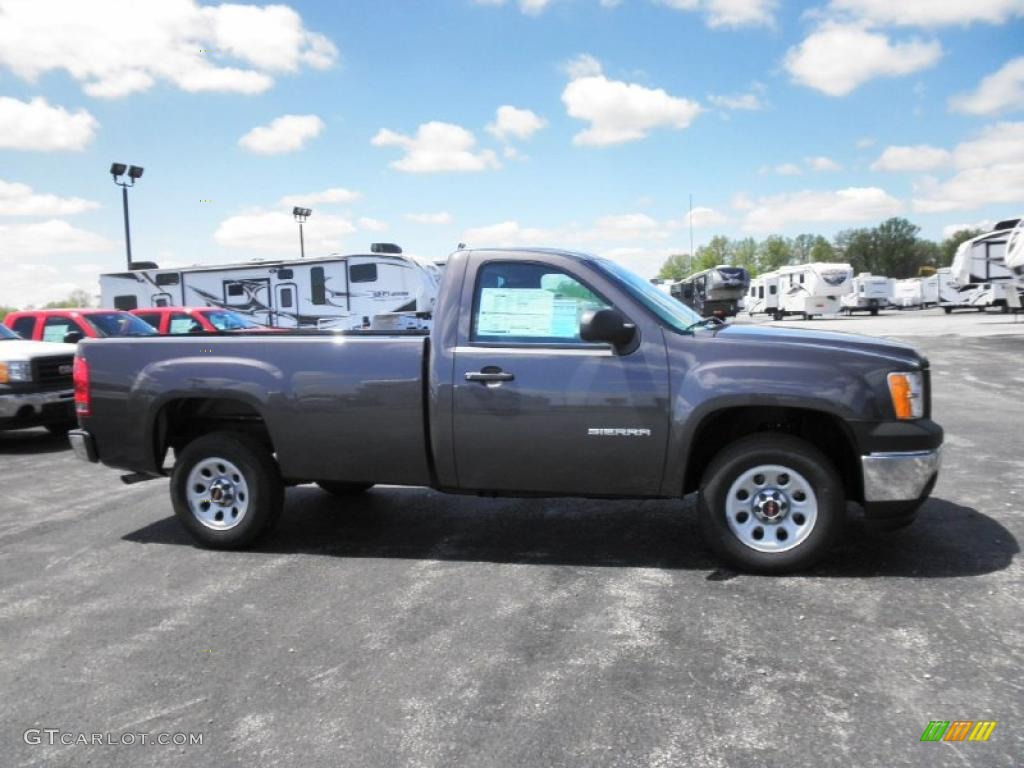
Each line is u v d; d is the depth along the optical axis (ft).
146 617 13.19
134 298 69.26
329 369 15.83
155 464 17.20
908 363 13.89
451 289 15.47
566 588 13.91
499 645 11.62
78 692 10.61
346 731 9.40
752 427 15.43
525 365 14.83
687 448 14.25
